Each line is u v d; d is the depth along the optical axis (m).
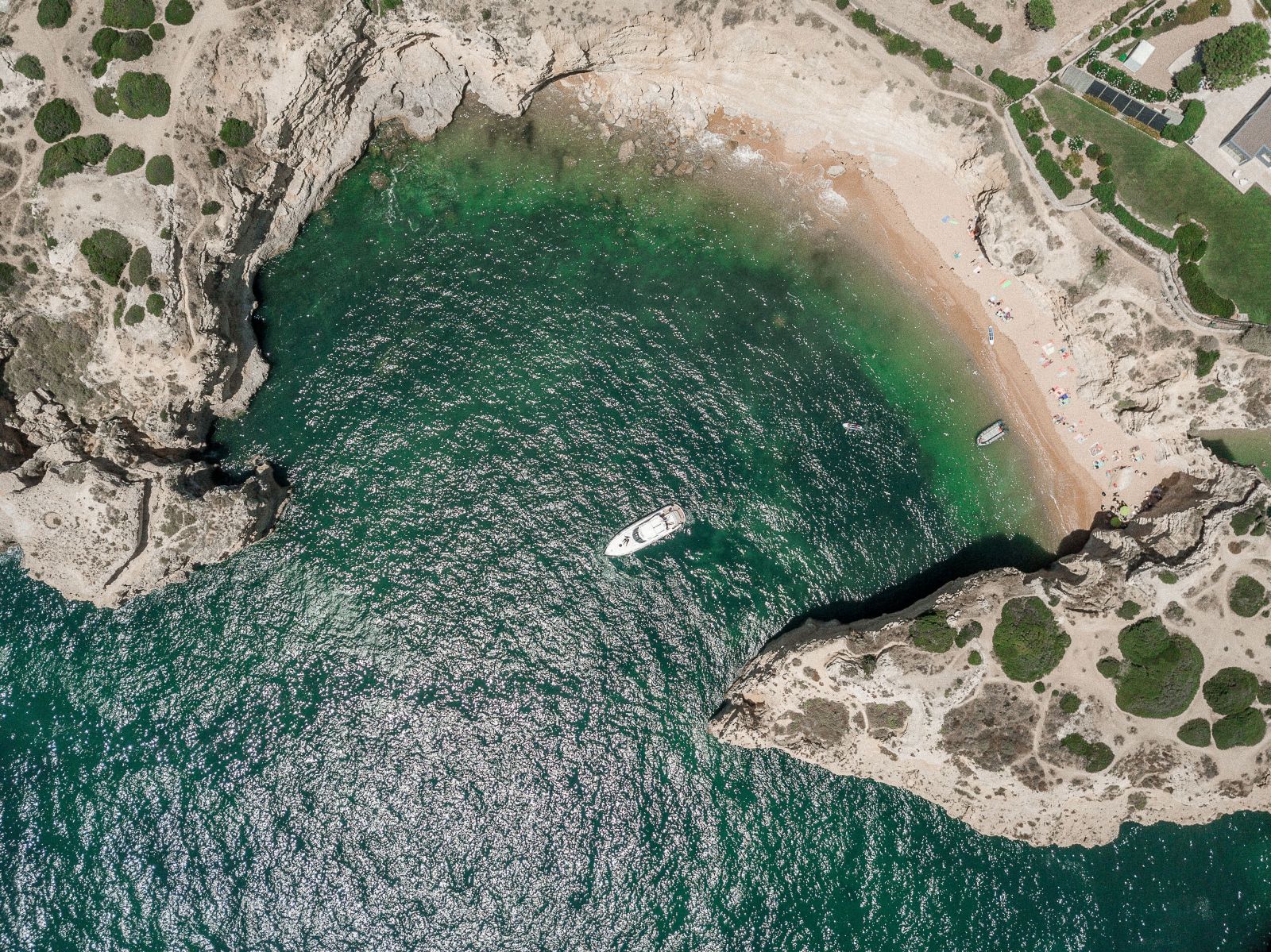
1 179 52.75
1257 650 54.72
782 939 57.88
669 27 57.22
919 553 61.44
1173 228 56.75
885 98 58.81
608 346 62.00
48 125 52.38
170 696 58.72
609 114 61.78
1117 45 56.97
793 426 62.03
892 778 57.94
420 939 57.34
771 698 57.94
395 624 59.81
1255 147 55.31
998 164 57.97
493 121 61.88
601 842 58.66
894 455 61.97
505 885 58.12
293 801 57.94
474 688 59.56
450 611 60.06
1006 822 56.75
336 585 59.94
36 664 58.88
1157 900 58.41
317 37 52.84
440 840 58.22
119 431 56.72
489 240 62.06
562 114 61.88
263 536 60.03
